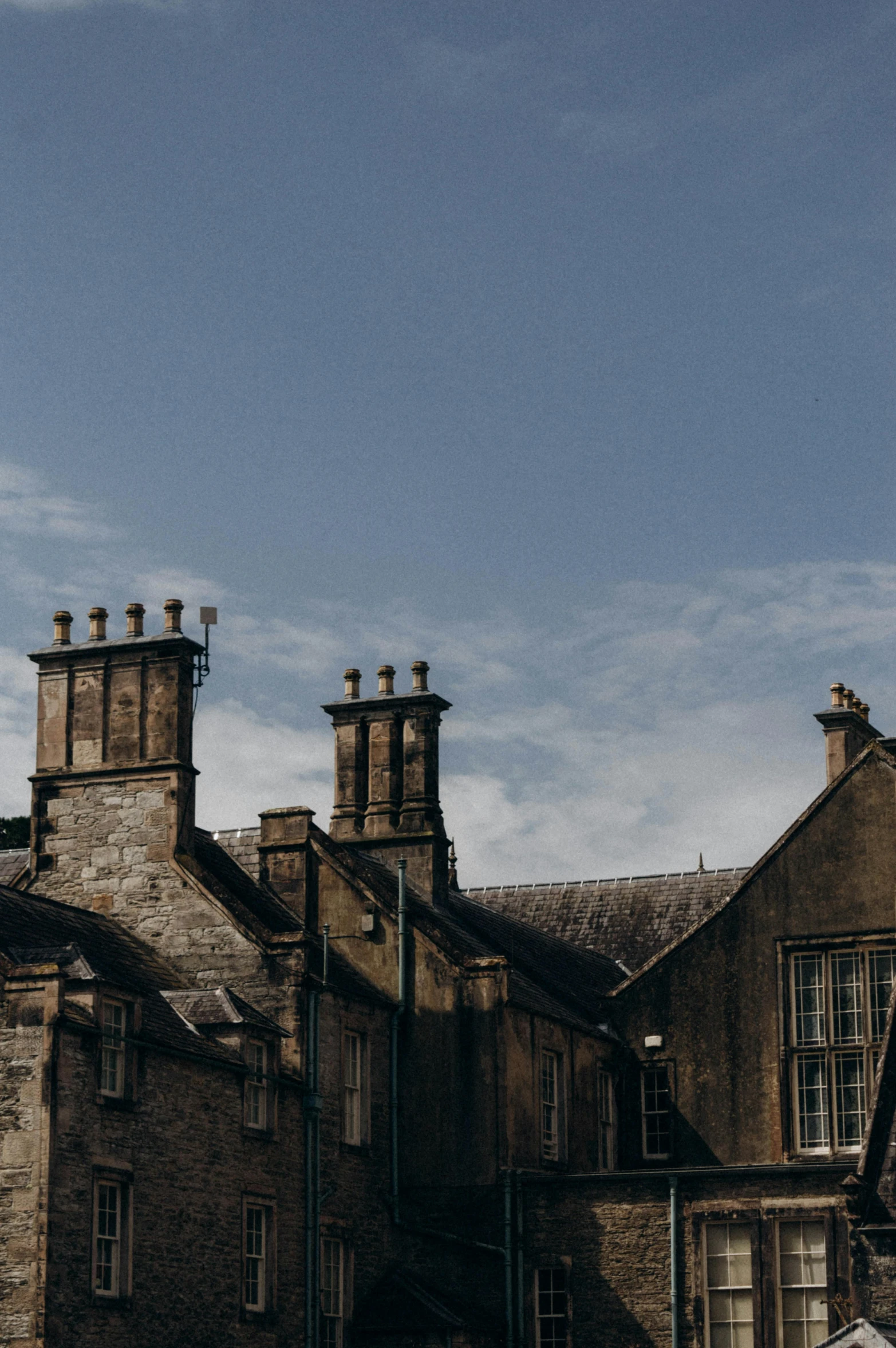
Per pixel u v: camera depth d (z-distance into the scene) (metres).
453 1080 36.50
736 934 38.94
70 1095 28.92
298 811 38.34
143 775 35.88
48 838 36.25
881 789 38.34
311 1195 33.75
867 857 38.16
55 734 36.62
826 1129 37.47
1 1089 28.80
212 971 34.69
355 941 37.69
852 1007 37.78
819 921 38.25
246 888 37.12
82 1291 28.55
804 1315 33.53
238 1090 32.66
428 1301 34.84
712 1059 38.66
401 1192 36.38
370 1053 36.31
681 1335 34.09
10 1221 28.22
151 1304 29.84
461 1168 36.06
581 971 42.88
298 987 34.25
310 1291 33.34
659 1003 39.38
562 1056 38.31
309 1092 34.12
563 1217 35.44
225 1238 31.69
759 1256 33.84
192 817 36.06
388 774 40.97
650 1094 39.28
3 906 32.06
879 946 37.75
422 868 40.16
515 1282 35.34
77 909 34.53
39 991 29.00
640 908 46.44
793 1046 38.03
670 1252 34.50
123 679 36.44
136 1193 29.89
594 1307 34.84
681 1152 38.41
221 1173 31.83
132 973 33.12
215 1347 31.05
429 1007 37.03
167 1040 31.20
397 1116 36.66
